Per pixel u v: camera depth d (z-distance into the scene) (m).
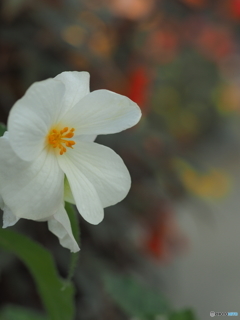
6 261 0.39
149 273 0.55
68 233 0.19
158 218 0.53
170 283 0.65
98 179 0.21
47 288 0.23
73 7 0.42
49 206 0.19
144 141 0.47
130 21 0.48
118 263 0.51
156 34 0.57
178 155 0.52
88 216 0.20
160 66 0.62
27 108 0.18
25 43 0.40
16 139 0.18
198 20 0.66
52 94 0.19
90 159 0.21
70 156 0.21
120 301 0.29
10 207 0.18
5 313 0.29
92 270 0.45
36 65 0.40
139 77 0.48
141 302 0.29
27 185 0.19
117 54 0.50
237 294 0.71
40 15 0.39
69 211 0.20
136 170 0.49
